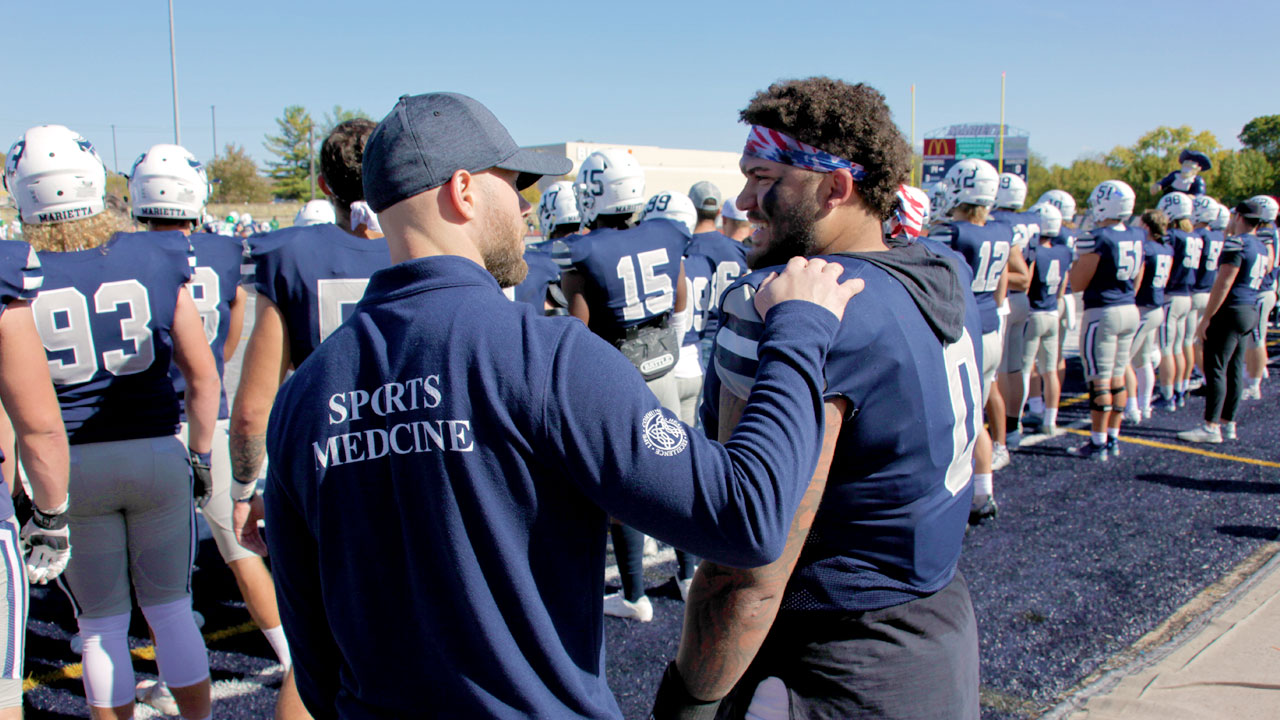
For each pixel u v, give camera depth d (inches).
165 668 97.3
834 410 47.3
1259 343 294.0
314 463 41.8
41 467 77.5
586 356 39.1
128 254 92.5
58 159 90.7
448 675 39.9
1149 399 274.5
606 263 136.0
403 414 39.7
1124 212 233.0
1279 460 221.1
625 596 139.8
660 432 38.2
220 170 2400.3
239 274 125.1
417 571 39.7
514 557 39.1
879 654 52.6
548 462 38.7
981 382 60.1
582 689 41.5
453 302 40.8
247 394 89.1
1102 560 157.3
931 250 59.7
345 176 92.3
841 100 53.3
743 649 47.6
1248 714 105.8
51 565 81.5
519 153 46.7
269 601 116.0
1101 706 109.1
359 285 91.7
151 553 95.5
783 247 56.3
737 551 38.6
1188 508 184.9
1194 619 133.3
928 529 53.0
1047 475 211.9
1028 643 127.0
